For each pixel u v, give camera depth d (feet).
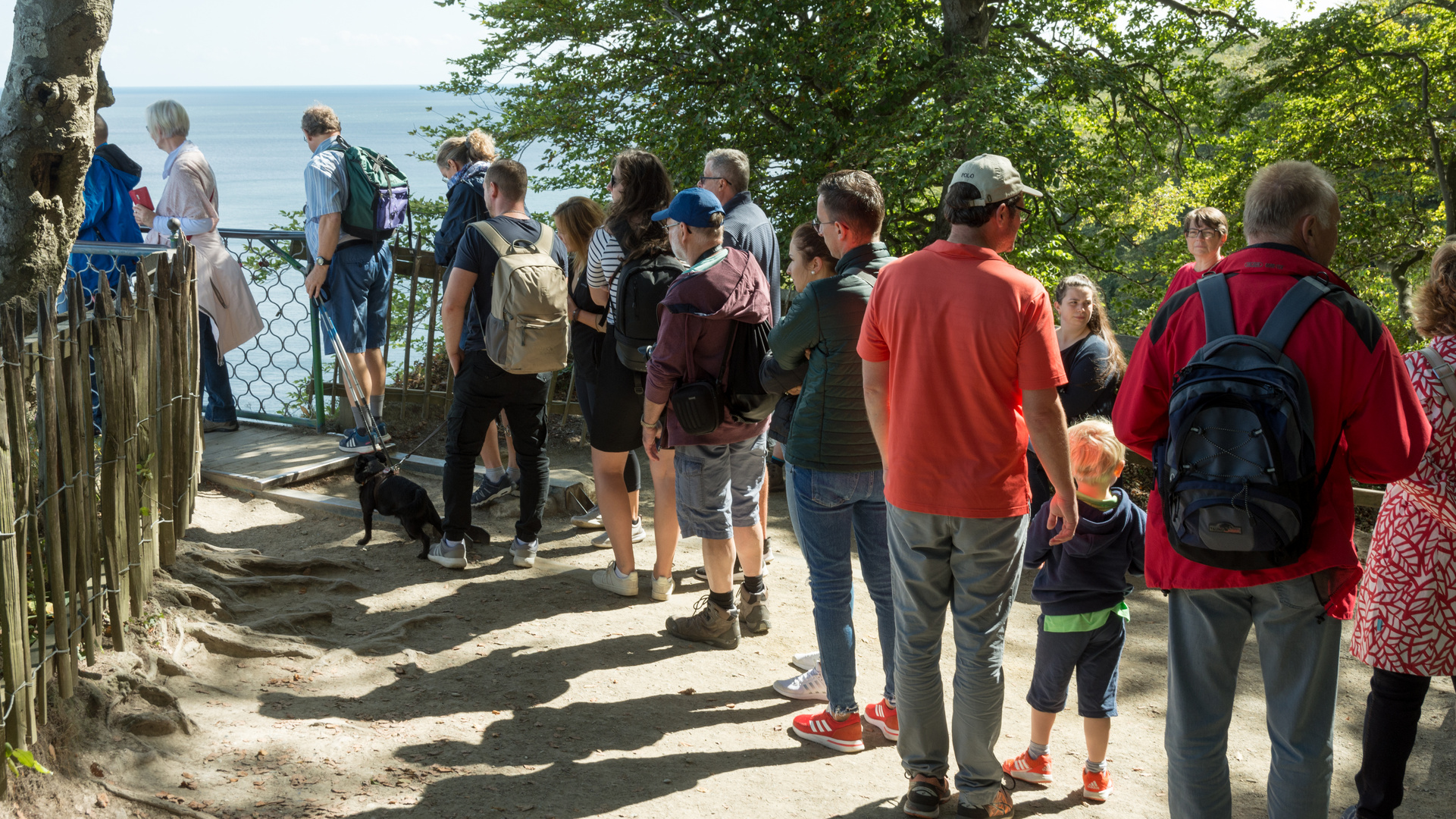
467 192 17.72
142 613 11.54
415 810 9.24
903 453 8.76
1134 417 7.67
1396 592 8.95
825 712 11.00
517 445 15.35
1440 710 12.58
